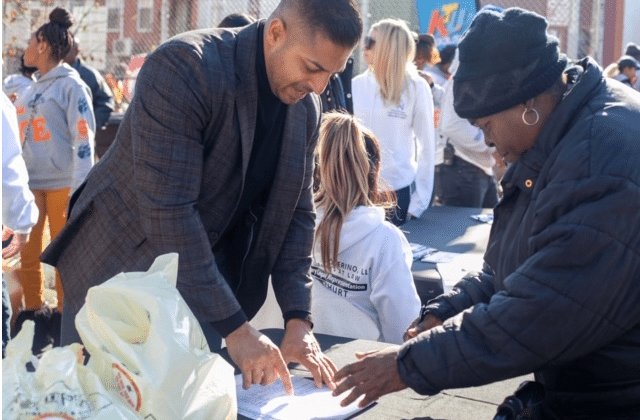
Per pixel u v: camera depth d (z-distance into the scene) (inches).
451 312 68.0
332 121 91.2
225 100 67.2
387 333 92.1
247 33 69.2
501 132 56.2
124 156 71.2
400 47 161.3
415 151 175.9
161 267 52.7
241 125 68.8
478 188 207.2
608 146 49.6
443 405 61.7
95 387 44.1
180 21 349.1
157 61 65.9
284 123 74.4
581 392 54.7
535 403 54.8
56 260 79.1
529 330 50.1
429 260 127.3
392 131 165.0
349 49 64.2
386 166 163.8
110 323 47.8
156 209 65.7
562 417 55.8
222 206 73.0
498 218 61.1
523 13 54.1
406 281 91.0
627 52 297.4
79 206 75.1
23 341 44.5
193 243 66.4
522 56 53.3
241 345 65.4
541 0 292.8
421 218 173.9
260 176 75.4
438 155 216.4
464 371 52.4
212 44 68.2
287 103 70.5
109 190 72.6
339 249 90.5
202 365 48.6
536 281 49.8
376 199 98.6
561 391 55.9
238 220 79.0
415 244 140.6
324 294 93.1
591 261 48.5
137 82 67.0
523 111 54.9
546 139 54.0
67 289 77.4
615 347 52.2
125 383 45.9
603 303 48.8
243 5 333.4
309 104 77.2
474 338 52.5
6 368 42.3
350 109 163.9
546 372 57.3
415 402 62.6
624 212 48.2
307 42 63.9
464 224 166.2
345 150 90.3
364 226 89.8
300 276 79.0
